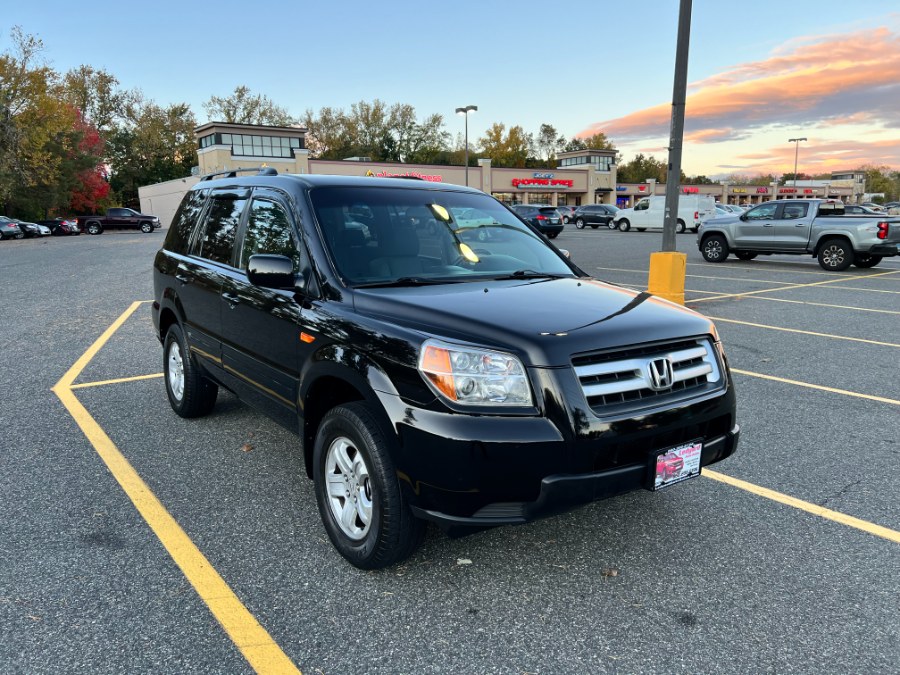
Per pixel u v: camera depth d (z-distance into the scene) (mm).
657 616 2635
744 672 2316
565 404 2514
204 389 4840
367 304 3031
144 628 2547
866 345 7688
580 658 2389
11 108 44562
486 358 2551
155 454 4340
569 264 4066
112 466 4137
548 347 2568
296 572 2947
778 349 7508
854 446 4520
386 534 2725
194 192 5172
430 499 2561
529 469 2484
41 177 46656
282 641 2477
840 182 104062
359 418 2783
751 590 2820
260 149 55250
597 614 2646
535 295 3168
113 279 14758
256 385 3799
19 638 2477
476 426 2479
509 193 67562
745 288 12742
